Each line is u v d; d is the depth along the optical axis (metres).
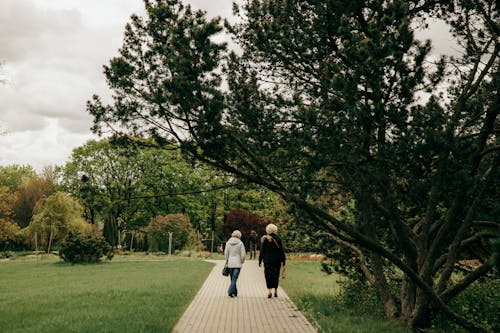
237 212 43.97
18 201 58.22
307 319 9.05
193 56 6.20
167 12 6.38
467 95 7.95
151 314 9.19
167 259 31.95
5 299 12.17
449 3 7.65
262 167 6.72
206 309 10.18
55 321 8.59
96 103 6.67
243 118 6.80
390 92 6.09
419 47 6.05
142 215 51.88
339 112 6.23
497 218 7.90
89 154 51.72
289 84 8.47
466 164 6.37
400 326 8.08
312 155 6.57
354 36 6.31
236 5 8.58
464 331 8.14
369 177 6.70
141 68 6.66
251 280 17.33
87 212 52.44
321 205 8.27
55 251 41.66
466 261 11.09
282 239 11.32
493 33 7.61
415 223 9.65
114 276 18.88
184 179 52.25
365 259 10.02
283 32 7.74
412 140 5.91
